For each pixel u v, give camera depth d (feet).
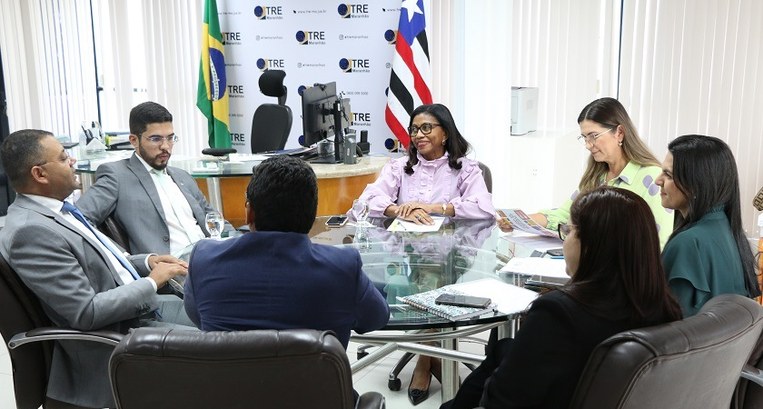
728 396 4.76
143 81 21.43
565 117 17.16
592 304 4.44
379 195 10.59
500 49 16.99
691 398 4.37
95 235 7.63
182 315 7.98
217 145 20.04
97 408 6.79
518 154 17.01
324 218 10.38
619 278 4.47
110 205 9.30
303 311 4.97
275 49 19.72
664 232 8.23
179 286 7.43
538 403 4.58
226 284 5.02
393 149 19.29
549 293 4.59
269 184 5.07
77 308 6.52
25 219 6.70
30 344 6.71
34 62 22.20
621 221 4.45
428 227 9.45
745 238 6.29
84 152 14.14
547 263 7.52
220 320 5.03
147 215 9.43
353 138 13.52
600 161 9.16
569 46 16.71
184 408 4.43
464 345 11.54
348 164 13.44
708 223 6.10
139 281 7.07
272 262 5.01
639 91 16.21
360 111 19.39
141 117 9.48
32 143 6.93
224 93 19.88
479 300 6.31
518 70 17.33
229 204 13.26
